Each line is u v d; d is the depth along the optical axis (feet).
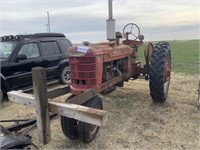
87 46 13.88
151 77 17.67
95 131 13.44
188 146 12.99
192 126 15.16
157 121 15.99
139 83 25.82
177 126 15.21
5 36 23.85
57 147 13.19
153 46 20.44
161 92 17.84
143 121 16.03
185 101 19.56
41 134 10.45
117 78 16.97
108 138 13.92
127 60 18.86
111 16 16.29
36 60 23.34
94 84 13.76
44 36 25.32
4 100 21.91
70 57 14.01
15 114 18.48
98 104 13.34
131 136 14.12
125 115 17.06
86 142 13.04
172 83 25.41
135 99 20.31
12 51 21.89
